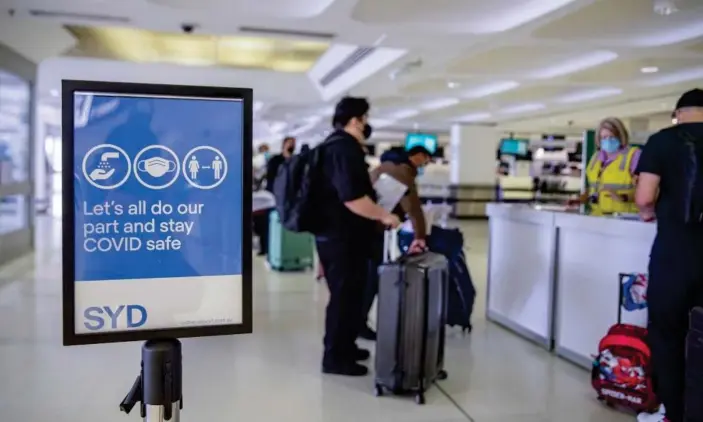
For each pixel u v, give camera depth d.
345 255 3.53
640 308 3.30
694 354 2.48
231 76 11.70
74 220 1.55
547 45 6.40
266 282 6.65
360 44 6.47
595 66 7.63
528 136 20.55
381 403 3.21
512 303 4.78
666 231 2.78
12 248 8.00
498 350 4.27
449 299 4.56
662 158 2.79
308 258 7.46
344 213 3.47
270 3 5.38
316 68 11.47
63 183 1.54
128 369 3.66
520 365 3.93
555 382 3.61
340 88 10.52
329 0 5.00
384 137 23.16
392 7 5.60
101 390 3.30
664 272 2.77
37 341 4.25
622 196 4.49
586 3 4.82
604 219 3.66
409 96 11.50
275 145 28.36
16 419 2.89
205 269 1.66
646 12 5.64
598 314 3.78
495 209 5.01
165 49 9.85
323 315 5.16
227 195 1.67
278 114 15.51
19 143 8.57
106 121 1.56
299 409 3.11
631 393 3.11
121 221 1.58
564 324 4.11
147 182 1.60
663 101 10.91
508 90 10.18
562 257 4.14
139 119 1.59
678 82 8.84
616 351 3.16
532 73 8.55
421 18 5.75
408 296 3.22
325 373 3.67
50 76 10.55
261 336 4.48
